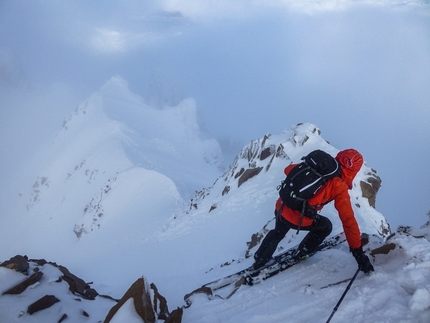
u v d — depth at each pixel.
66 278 5.55
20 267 5.02
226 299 5.07
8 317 4.32
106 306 5.24
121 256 21.25
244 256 12.21
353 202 12.95
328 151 17.91
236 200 19.53
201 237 17.95
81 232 36.06
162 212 29.89
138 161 51.06
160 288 9.01
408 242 4.53
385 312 3.59
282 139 20.72
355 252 4.37
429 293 3.54
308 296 4.41
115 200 34.97
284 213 4.76
